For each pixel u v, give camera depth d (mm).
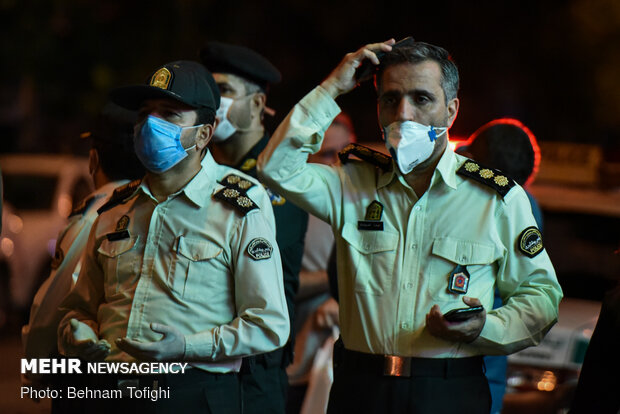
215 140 6410
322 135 4742
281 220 6035
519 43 23234
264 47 21859
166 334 4422
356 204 4734
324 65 22344
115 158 5941
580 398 4719
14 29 19578
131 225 4781
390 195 4691
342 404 4641
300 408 7043
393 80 4539
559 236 8734
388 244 4617
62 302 5039
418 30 22500
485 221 4598
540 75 23500
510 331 4535
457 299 4535
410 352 4520
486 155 6477
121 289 4723
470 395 4535
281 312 4656
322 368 6703
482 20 22750
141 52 20141
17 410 9109
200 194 4734
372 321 4574
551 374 7531
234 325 4590
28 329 5527
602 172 9617
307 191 4746
